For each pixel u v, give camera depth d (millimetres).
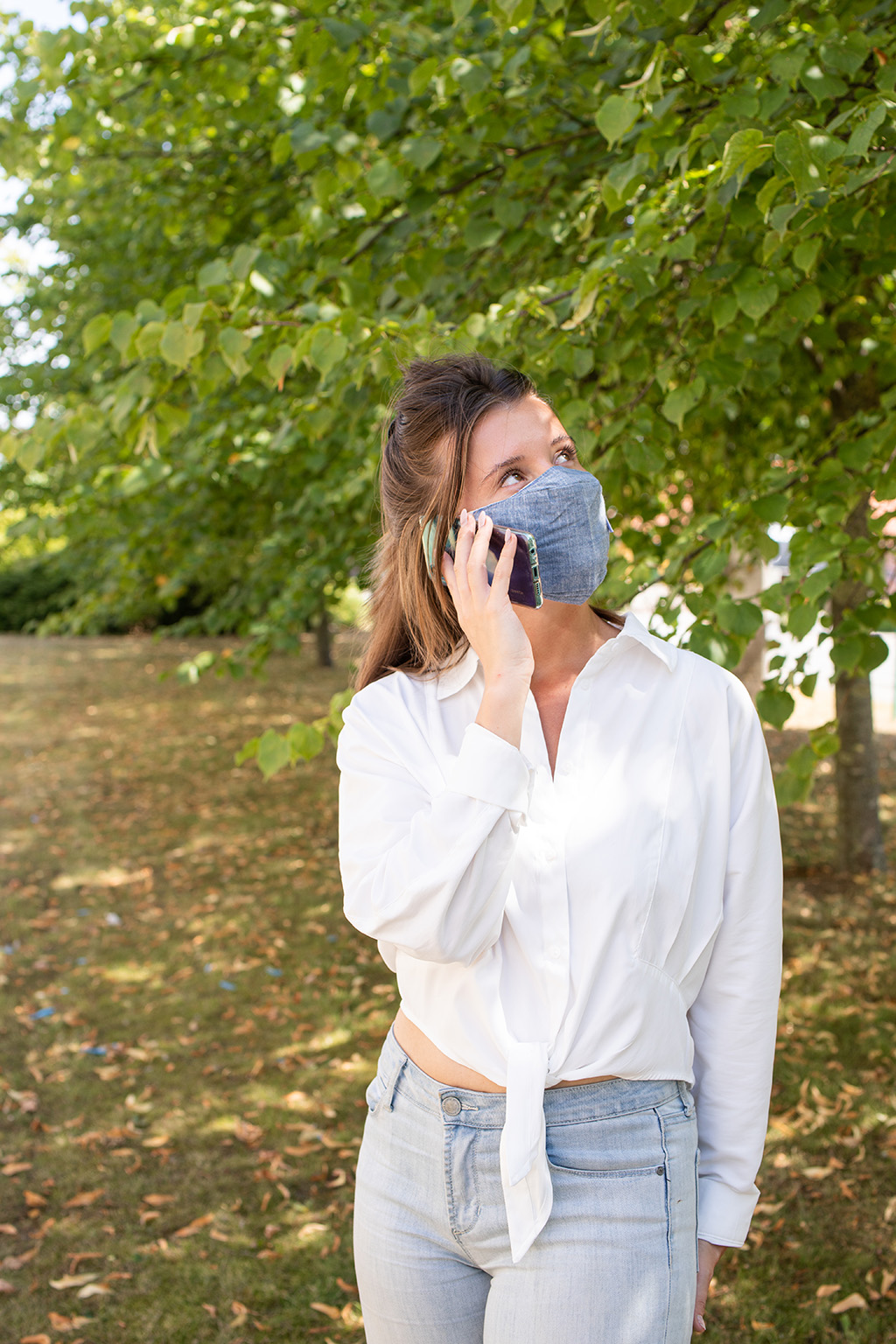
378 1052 3982
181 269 5484
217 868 6410
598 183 2750
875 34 2158
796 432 4730
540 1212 1084
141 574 5852
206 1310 2604
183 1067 3918
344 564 4859
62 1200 3094
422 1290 1188
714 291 2277
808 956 4645
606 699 1188
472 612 1113
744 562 2533
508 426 1200
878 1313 2479
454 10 2311
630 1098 1129
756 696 2297
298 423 2887
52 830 7340
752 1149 1241
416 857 1067
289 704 12109
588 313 2113
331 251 3215
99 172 5051
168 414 2629
